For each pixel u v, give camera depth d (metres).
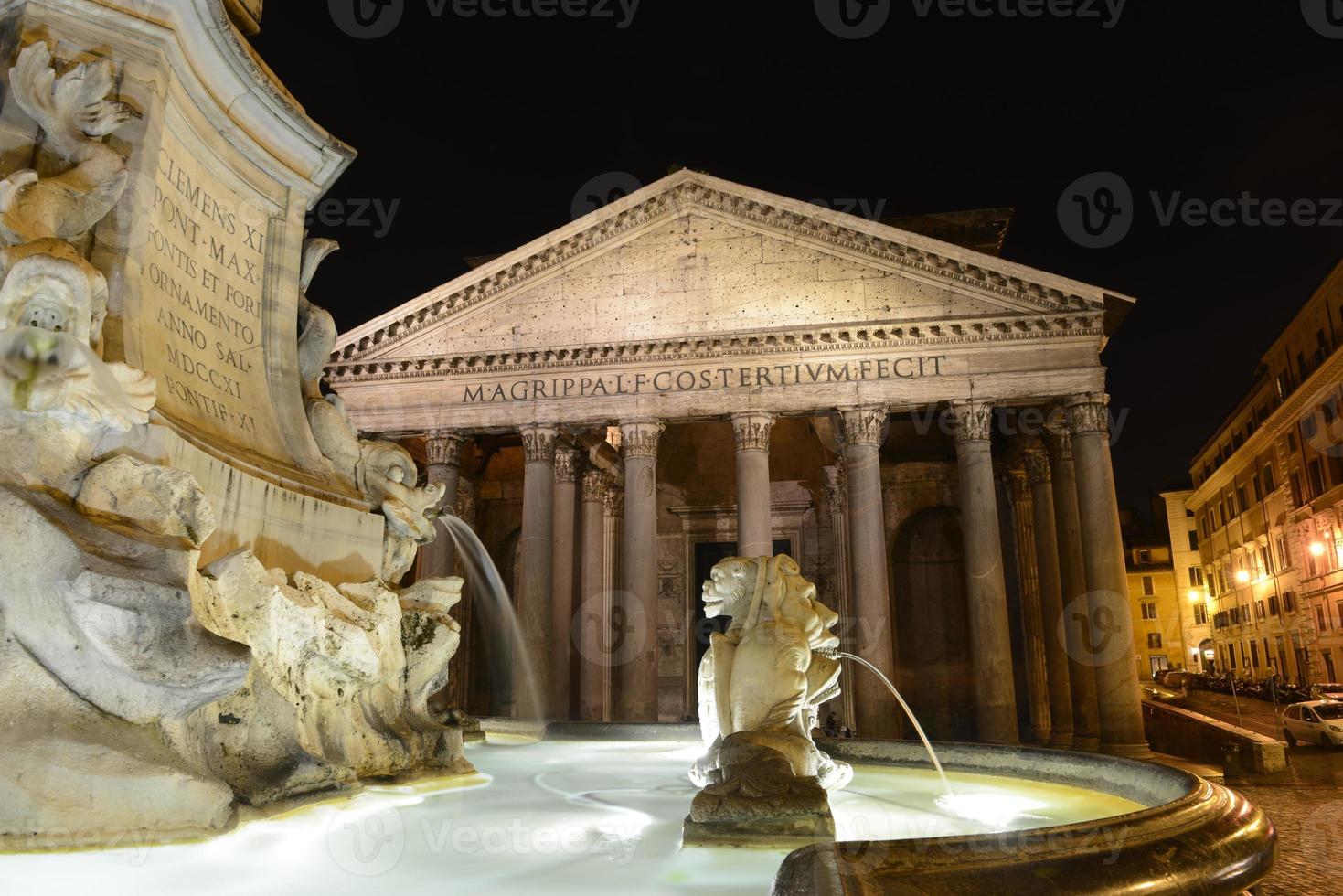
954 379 30.34
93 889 3.60
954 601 40.94
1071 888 3.08
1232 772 21.89
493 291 33.56
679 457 43.06
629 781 7.20
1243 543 59.22
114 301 5.27
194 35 6.15
